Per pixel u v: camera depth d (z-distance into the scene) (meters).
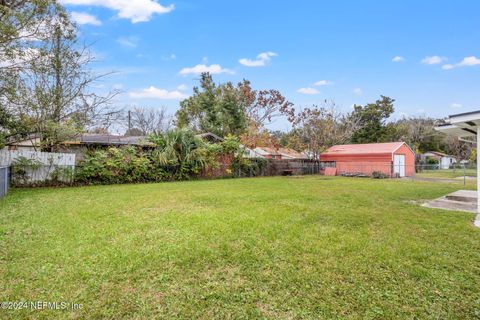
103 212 5.54
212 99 25.50
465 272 2.90
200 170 14.74
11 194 8.12
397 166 19.19
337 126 25.03
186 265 2.98
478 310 2.21
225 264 3.03
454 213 5.72
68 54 11.07
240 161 16.75
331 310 2.20
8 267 2.85
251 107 25.59
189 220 4.89
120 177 11.99
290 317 2.11
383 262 3.12
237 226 4.50
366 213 5.62
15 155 10.06
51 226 4.43
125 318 2.07
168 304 2.26
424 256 3.30
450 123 6.23
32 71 9.94
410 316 2.13
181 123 27.59
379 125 28.19
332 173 20.92
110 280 2.63
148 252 3.32
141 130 30.28
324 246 3.61
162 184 11.66
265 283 2.63
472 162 29.88
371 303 2.30
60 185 10.70
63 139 11.26
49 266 2.89
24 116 10.04
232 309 2.21
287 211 5.74
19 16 8.38
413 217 5.32
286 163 20.16
